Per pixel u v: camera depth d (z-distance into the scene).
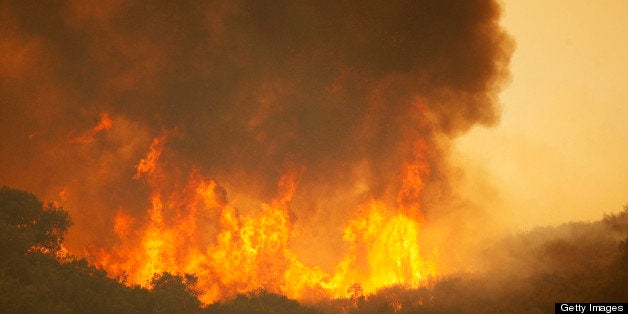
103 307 20.66
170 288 24.72
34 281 19.78
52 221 23.52
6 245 20.22
